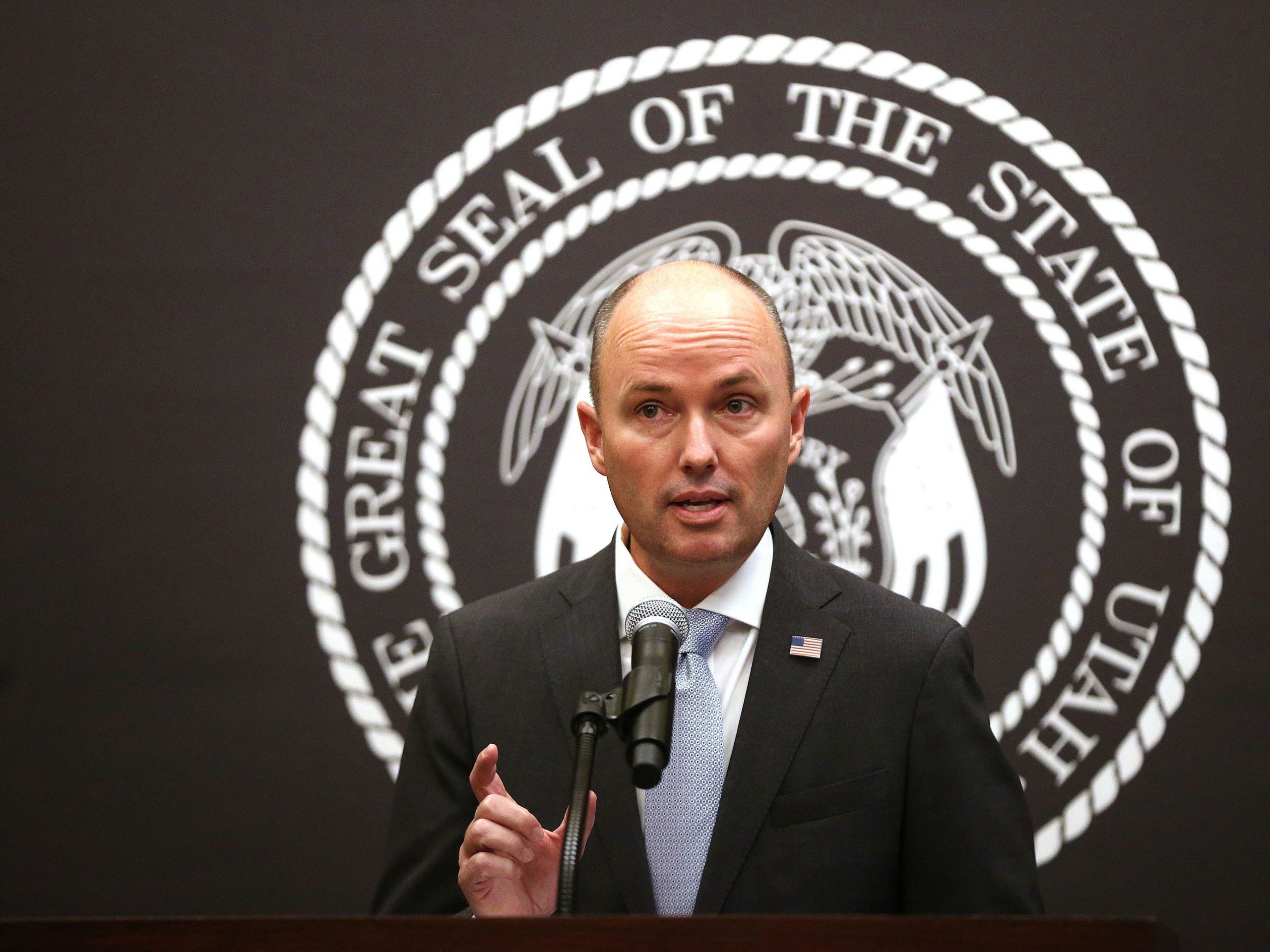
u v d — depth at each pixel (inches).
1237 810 353.1
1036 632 363.9
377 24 398.0
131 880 363.9
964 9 391.5
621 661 236.8
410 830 233.9
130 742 369.4
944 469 372.5
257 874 364.2
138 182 391.2
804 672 228.8
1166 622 361.4
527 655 241.8
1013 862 216.8
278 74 395.5
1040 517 369.1
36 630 373.7
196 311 386.3
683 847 219.0
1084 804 355.6
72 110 393.7
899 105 389.1
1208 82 384.5
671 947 148.0
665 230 387.9
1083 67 387.5
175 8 398.6
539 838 190.7
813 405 378.0
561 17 396.5
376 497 378.6
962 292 380.5
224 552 376.5
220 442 380.8
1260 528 363.6
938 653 230.1
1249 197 378.3
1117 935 145.8
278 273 387.9
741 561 222.7
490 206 390.0
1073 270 379.2
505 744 232.4
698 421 212.7
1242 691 357.4
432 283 386.9
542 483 378.6
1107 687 360.5
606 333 226.5
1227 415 369.1
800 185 387.9
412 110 393.7
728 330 214.2
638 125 392.2
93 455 380.2
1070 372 374.6
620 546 249.6
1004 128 386.6
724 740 227.3
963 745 223.3
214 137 393.4
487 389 382.9
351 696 371.6
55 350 384.5
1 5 396.8
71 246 388.8
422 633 373.1
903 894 224.2
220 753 368.8
